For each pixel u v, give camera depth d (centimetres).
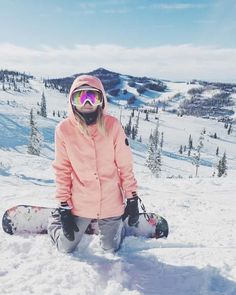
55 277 290
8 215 407
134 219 348
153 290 285
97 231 403
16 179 1208
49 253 351
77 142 330
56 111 17362
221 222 540
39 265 314
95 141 329
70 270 309
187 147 15475
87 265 323
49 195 742
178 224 514
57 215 376
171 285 294
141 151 10794
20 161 2395
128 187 345
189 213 605
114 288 277
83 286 279
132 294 269
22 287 274
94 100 310
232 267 322
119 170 348
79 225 348
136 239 408
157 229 414
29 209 408
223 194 930
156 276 309
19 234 407
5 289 271
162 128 19650
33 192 783
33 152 6462
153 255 355
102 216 345
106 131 328
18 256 339
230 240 428
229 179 1238
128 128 13975
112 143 332
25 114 11781
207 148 16550
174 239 422
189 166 10519
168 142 16200
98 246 376
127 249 384
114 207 347
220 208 675
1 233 412
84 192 339
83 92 310
